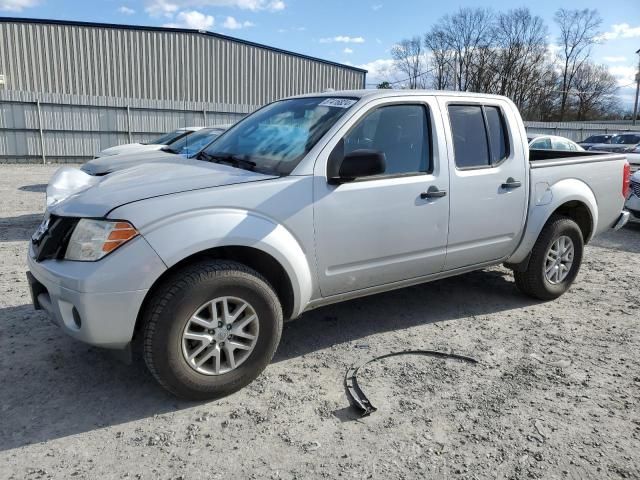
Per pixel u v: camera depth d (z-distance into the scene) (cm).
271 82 2980
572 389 348
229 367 328
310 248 351
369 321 460
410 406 324
